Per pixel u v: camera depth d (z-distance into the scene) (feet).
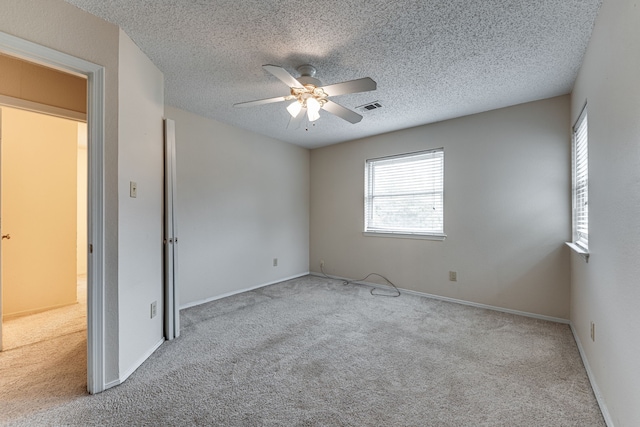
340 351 7.38
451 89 8.87
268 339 8.07
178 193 10.59
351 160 14.89
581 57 7.05
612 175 4.84
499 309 10.45
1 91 7.36
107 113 5.76
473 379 6.13
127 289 6.23
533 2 5.25
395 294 12.59
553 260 9.45
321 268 16.20
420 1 5.25
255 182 13.62
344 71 7.80
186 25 5.96
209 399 5.46
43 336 8.28
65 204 11.07
